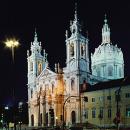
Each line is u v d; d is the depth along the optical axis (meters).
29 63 143.50
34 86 138.25
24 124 145.75
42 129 96.25
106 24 148.38
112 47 142.12
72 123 114.25
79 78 117.25
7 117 153.50
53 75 128.12
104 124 103.00
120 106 98.44
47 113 128.88
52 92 128.12
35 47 143.12
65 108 120.06
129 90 96.44
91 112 108.38
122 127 93.69
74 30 123.50
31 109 138.25
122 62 143.50
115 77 139.00
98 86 109.94
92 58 145.62
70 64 121.44
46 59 145.38
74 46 120.94
